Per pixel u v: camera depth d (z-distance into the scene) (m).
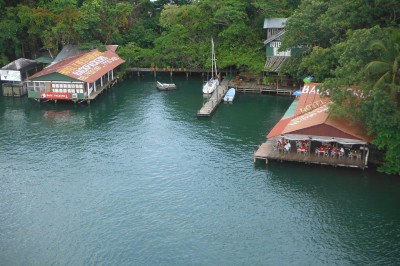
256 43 119.62
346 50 67.56
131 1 145.62
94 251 51.44
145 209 59.41
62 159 73.81
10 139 81.81
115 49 126.38
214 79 114.12
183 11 126.25
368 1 80.12
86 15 119.75
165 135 83.19
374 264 48.91
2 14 125.81
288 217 57.06
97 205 60.50
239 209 59.00
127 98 106.81
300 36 95.88
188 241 52.91
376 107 60.91
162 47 127.69
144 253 51.06
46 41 121.50
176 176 67.75
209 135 82.81
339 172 66.56
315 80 94.56
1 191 64.06
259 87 109.81
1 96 109.88
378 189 62.28
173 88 113.50
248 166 70.00
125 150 77.00
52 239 53.53
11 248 52.06
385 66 62.22
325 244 52.09
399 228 54.62
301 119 71.56
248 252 50.97
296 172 67.31
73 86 102.56
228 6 118.88
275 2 121.75
